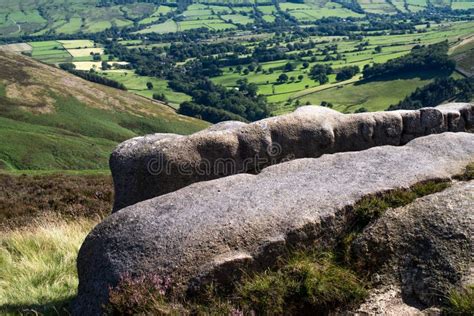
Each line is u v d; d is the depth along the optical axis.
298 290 7.13
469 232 7.31
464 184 8.55
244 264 7.35
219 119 138.00
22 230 15.09
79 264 8.33
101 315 7.28
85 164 97.62
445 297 6.75
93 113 128.75
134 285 7.23
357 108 127.00
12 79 134.75
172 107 150.00
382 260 7.56
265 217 7.81
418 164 9.25
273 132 10.55
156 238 7.68
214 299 7.05
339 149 11.28
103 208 20.19
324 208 8.00
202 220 7.82
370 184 8.56
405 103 122.94
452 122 12.52
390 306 6.97
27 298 9.56
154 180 9.63
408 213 7.90
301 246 7.68
